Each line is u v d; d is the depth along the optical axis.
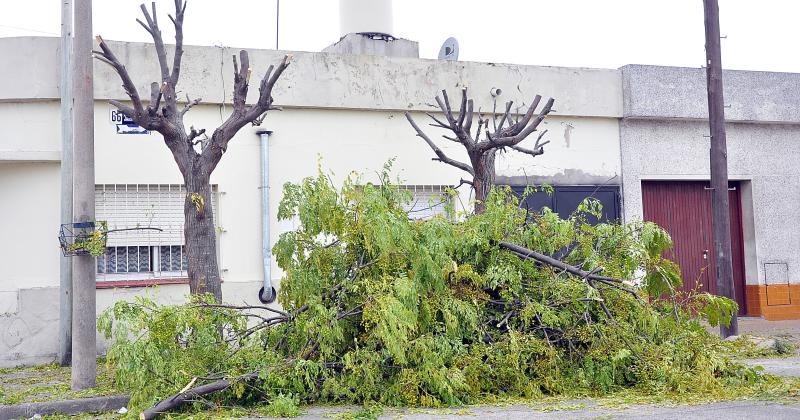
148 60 14.16
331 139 15.15
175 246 14.32
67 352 13.38
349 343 9.97
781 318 17.95
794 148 18.30
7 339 13.49
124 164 14.06
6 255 13.62
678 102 17.08
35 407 9.81
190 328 9.73
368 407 9.27
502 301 10.47
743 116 17.62
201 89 14.42
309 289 9.91
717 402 9.21
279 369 9.42
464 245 10.56
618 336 10.16
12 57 13.59
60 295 13.45
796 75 18.08
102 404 10.02
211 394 9.39
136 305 9.62
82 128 10.71
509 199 11.69
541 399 9.66
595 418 8.38
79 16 10.78
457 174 15.84
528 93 16.28
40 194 13.74
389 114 15.52
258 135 14.73
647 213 17.45
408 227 10.14
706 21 15.18
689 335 10.55
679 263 17.64
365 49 17.36
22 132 13.64
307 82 14.95
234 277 14.43
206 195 11.34
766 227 18.02
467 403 9.55
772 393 9.64
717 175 14.98
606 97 16.75
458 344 9.78
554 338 10.35
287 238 10.29
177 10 11.09
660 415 8.48
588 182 16.69
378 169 15.38
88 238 10.61
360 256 10.33
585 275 10.37
